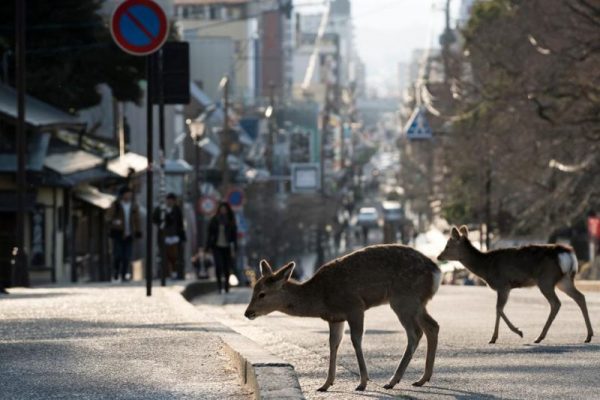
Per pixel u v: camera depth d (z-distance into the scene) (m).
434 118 78.75
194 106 111.38
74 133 56.31
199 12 167.62
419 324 12.51
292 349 16.61
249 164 130.75
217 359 13.97
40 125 41.03
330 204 130.75
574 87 43.78
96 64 52.16
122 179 52.62
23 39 34.91
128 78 53.06
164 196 40.03
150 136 26.73
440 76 116.44
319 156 171.88
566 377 13.31
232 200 65.56
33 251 42.75
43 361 13.84
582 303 17.77
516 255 18.14
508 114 51.59
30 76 50.19
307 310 12.53
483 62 54.53
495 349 16.48
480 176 61.62
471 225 77.50
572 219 57.81
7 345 15.30
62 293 28.16
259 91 194.38
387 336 18.66
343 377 13.61
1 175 41.94
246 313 12.53
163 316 20.05
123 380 12.46
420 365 14.59
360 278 12.42
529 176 54.91
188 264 85.62
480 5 68.75
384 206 133.50
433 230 110.50
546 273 17.95
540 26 46.84
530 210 57.69
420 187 96.19
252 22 179.25
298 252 125.75
